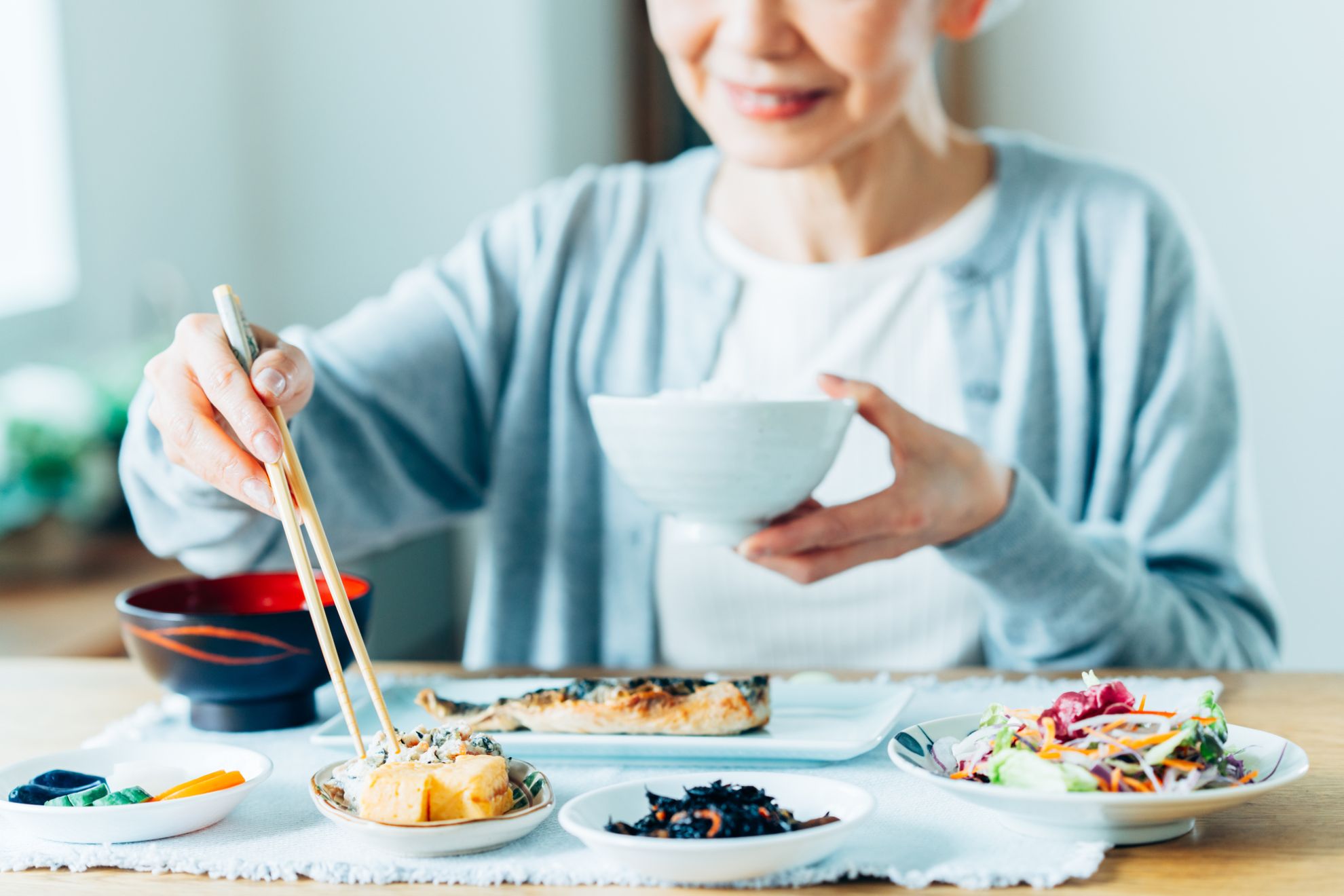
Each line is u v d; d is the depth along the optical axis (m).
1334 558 2.58
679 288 1.50
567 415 1.51
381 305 1.54
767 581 1.43
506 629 1.52
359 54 2.57
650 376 1.49
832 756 0.77
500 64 2.53
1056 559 1.11
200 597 1.01
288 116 2.60
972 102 2.69
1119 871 0.62
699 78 1.18
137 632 0.90
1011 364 1.44
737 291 1.47
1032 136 2.67
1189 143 2.58
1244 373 2.59
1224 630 1.30
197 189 2.62
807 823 0.65
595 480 1.51
